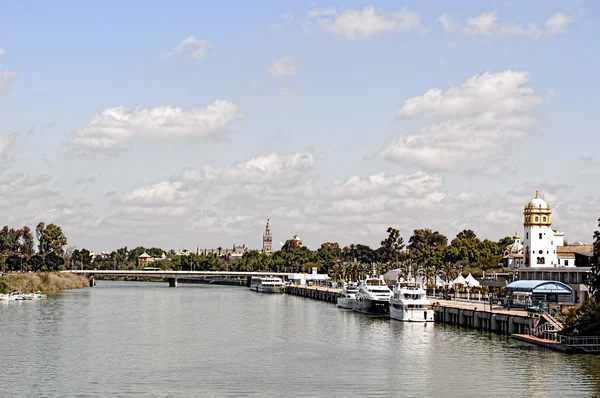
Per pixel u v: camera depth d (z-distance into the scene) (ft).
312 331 554.46
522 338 477.36
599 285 449.89
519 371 372.58
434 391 333.83
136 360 413.80
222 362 407.44
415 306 609.83
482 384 346.13
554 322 475.31
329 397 323.37
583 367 380.58
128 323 612.70
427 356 421.18
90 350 449.89
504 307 591.78
